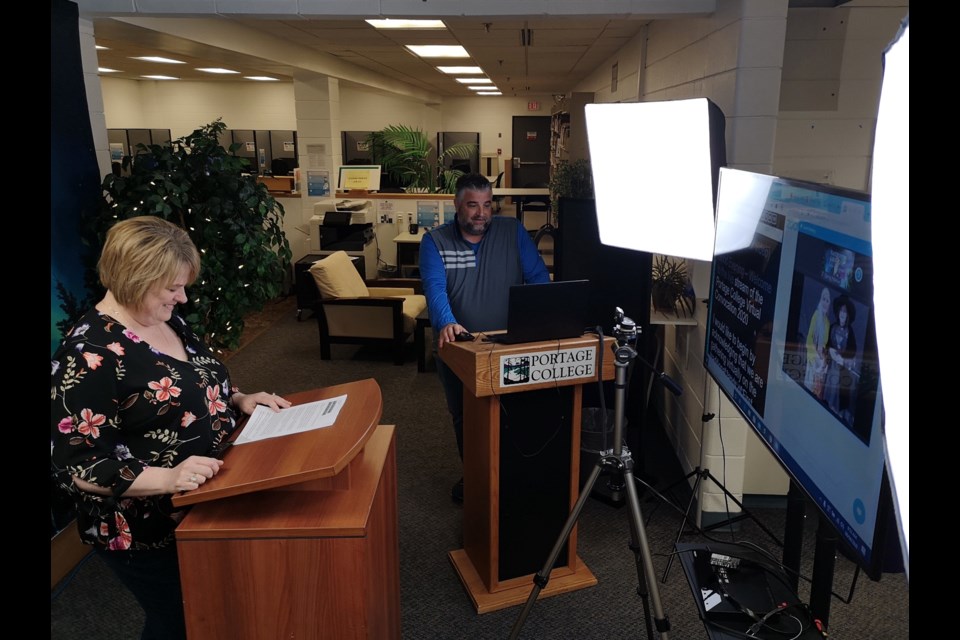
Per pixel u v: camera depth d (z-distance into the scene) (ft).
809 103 9.72
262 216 10.81
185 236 5.13
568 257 10.27
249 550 4.55
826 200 4.16
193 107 37.45
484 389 6.81
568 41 17.03
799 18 9.41
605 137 7.82
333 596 4.63
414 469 10.93
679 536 7.70
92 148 9.29
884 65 2.57
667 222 7.39
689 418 10.52
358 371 15.81
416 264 22.62
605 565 8.36
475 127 44.21
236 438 5.20
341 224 20.70
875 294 2.64
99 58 23.34
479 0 9.34
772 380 4.99
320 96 22.77
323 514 4.63
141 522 4.85
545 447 7.44
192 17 9.71
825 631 4.26
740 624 4.44
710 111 6.49
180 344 5.50
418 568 8.34
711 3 8.91
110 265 4.78
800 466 4.46
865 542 3.57
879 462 3.43
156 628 5.50
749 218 5.58
